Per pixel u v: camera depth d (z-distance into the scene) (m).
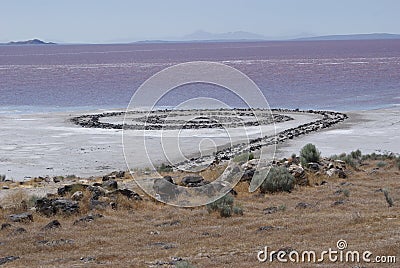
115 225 15.62
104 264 11.61
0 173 29.47
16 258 12.52
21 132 44.31
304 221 14.99
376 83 100.12
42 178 26.00
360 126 46.59
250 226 14.88
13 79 126.12
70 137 41.50
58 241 13.77
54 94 89.62
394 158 29.92
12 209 17.56
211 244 13.13
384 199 18.33
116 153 34.44
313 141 39.16
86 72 149.00
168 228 15.16
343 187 20.98
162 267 11.11
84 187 19.47
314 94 83.94
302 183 21.69
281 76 123.50
